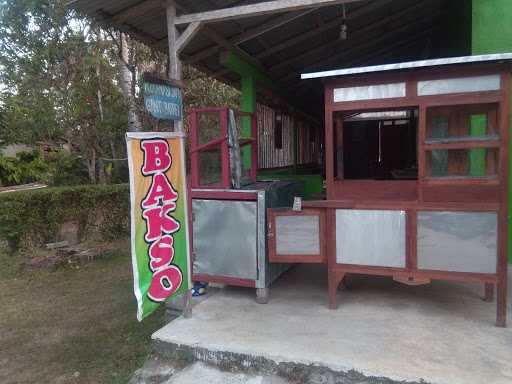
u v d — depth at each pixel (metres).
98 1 3.77
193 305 3.77
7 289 5.21
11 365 3.27
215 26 4.46
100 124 8.08
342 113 3.77
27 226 6.68
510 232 4.51
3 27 7.31
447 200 3.13
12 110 8.85
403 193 3.27
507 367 2.55
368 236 3.38
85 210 7.20
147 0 3.88
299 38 5.37
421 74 3.08
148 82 3.10
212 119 4.19
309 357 2.73
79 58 7.55
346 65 7.51
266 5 3.66
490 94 2.95
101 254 6.49
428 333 3.04
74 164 9.05
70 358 3.33
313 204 3.49
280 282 4.37
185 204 3.40
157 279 3.09
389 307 3.56
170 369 3.01
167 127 8.76
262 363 2.82
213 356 2.96
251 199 3.73
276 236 3.65
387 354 2.74
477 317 3.30
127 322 3.93
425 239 3.21
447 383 2.41
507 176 2.98
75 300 4.68
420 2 5.55
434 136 3.40
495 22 4.41
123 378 2.99
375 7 4.99
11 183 18.27
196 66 5.53
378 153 4.70
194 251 4.00
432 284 4.11
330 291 3.54
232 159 3.96
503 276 3.05
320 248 3.56
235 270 3.84
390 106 3.19
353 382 2.60
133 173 2.86
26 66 7.46
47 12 7.17
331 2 3.54
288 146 8.31
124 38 7.82
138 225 2.91
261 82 6.14
